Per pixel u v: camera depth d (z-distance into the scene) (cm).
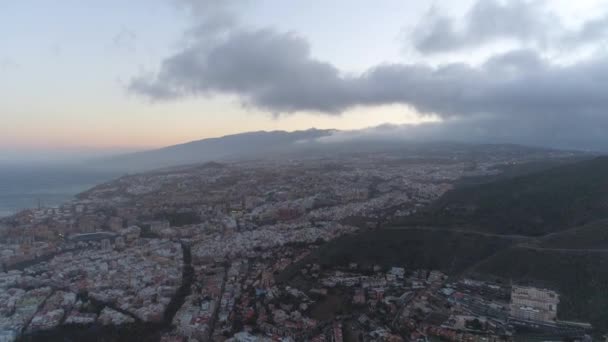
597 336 15412
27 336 17762
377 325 17625
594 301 16962
